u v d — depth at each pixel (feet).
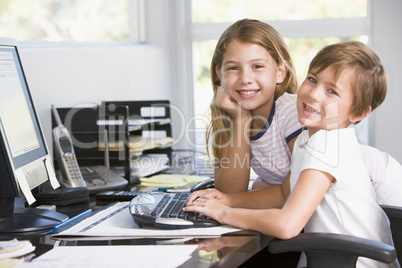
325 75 4.45
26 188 4.45
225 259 3.45
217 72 5.66
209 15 11.60
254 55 5.20
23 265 3.32
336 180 4.25
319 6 11.20
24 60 7.12
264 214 4.01
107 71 8.98
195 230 4.10
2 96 4.43
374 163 5.43
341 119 4.48
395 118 10.47
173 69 11.48
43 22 8.29
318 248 3.74
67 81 7.94
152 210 4.43
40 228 4.19
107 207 5.03
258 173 5.89
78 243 3.84
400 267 4.69
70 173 5.74
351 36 11.10
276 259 5.65
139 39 11.05
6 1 7.56
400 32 10.50
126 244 3.78
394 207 4.90
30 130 4.92
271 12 11.37
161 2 10.95
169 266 3.27
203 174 7.43
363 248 3.61
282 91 5.59
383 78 4.53
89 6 9.50
